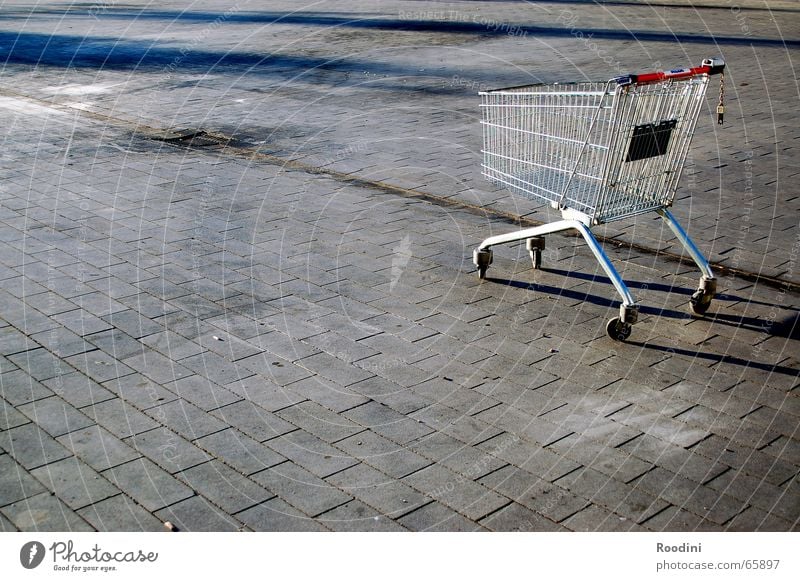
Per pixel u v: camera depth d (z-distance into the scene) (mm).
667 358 5164
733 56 15508
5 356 5207
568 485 3979
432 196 8289
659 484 3982
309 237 7207
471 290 6148
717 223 7500
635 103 5238
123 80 14156
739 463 4137
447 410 4609
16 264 6648
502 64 14891
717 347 5301
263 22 20531
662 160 5578
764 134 10438
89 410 4613
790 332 5500
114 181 8836
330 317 5727
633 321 5262
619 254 6836
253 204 8078
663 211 5727
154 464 4141
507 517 3771
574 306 5883
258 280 6336
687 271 6504
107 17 21828
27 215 7797
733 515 3779
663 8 22391
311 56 16031
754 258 6738
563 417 4539
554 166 6000
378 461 4164
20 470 4094
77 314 5785
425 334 5477
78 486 3975
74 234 7305
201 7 23719
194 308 5871
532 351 5250
